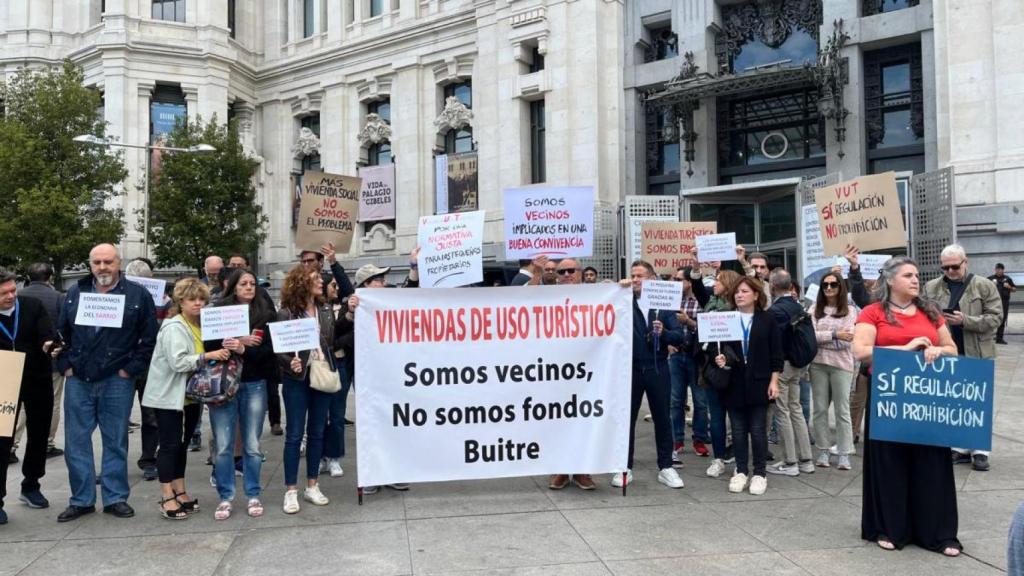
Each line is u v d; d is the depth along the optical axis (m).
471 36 26.61
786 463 7.00
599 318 6.28
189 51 30.25
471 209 26.23
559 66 23.67
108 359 5.79
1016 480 6.62
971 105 17.31
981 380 4.66
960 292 7.28
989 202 16.94
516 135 24.55
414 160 28.00
